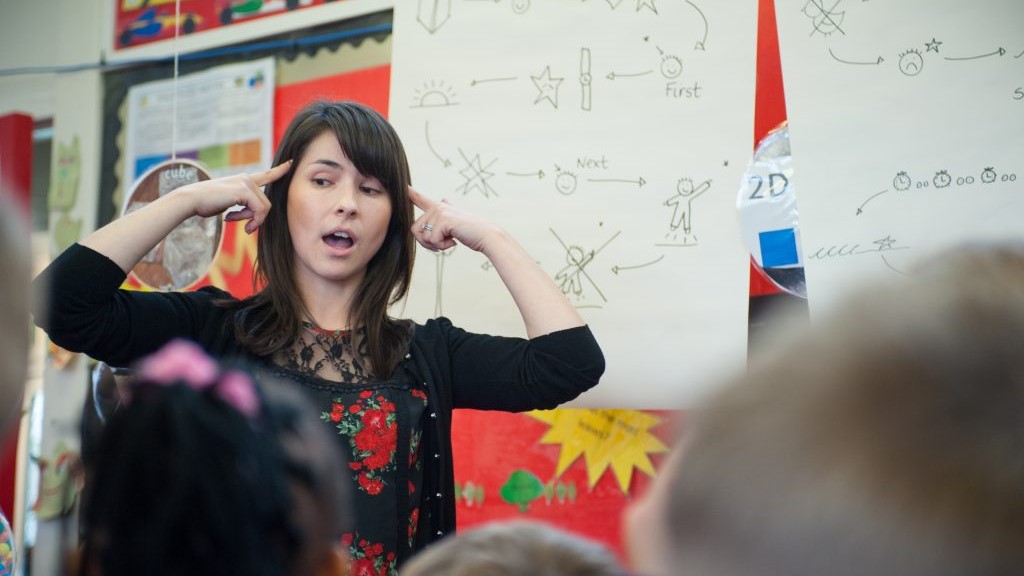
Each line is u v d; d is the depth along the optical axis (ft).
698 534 1.40
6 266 2.25
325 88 8.75
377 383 5.15
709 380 1.53
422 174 7.59
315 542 2.16
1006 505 1.28
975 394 1.33
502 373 5.49
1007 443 1.30
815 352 1.42
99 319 4.93
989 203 6.73
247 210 5.48
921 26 7.02
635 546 1.59
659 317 7.19
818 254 6.94
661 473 1.61
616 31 7.54
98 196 9.53
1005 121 6.79
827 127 7.06
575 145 7.46
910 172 6.89
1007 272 1.50
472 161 7.55
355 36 8.69
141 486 2.00
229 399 2.16
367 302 5.38
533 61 7.61
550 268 7.36
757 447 1.37
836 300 1.53
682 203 7.29
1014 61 6.84
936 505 1.28
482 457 8.12
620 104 7.45
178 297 5.31
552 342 5.46
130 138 9.43
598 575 1.88
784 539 1.32
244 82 9.02
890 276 1.55
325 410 4.96
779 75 7.58
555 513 7.93
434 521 5.21
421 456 5.22
